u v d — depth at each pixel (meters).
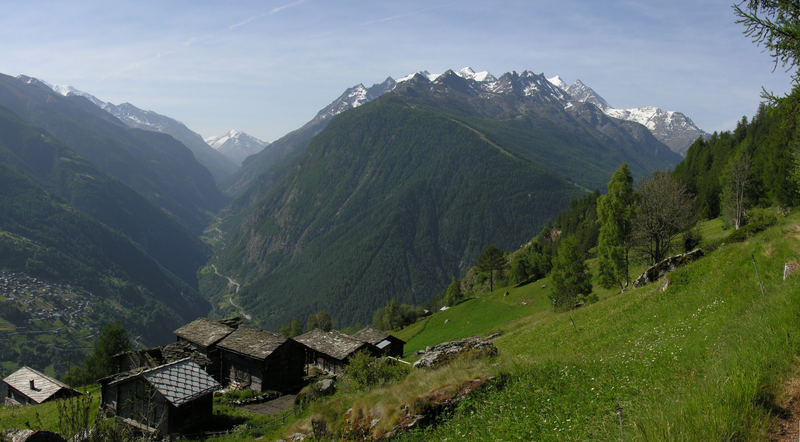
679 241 56.09
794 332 12.66
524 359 21.02
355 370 31.67
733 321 17.31
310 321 158.62
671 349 17.44
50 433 19.70
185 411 35.06
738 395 10.20
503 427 14.42
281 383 50.81
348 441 18.19
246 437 31.28
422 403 17.47
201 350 53.34
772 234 25.08
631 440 10.09
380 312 194.38
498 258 133.88
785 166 62.41
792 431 9.03
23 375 63.16
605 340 27.69
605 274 57.47
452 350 28.50
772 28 13.59
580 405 14.41
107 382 38.97
